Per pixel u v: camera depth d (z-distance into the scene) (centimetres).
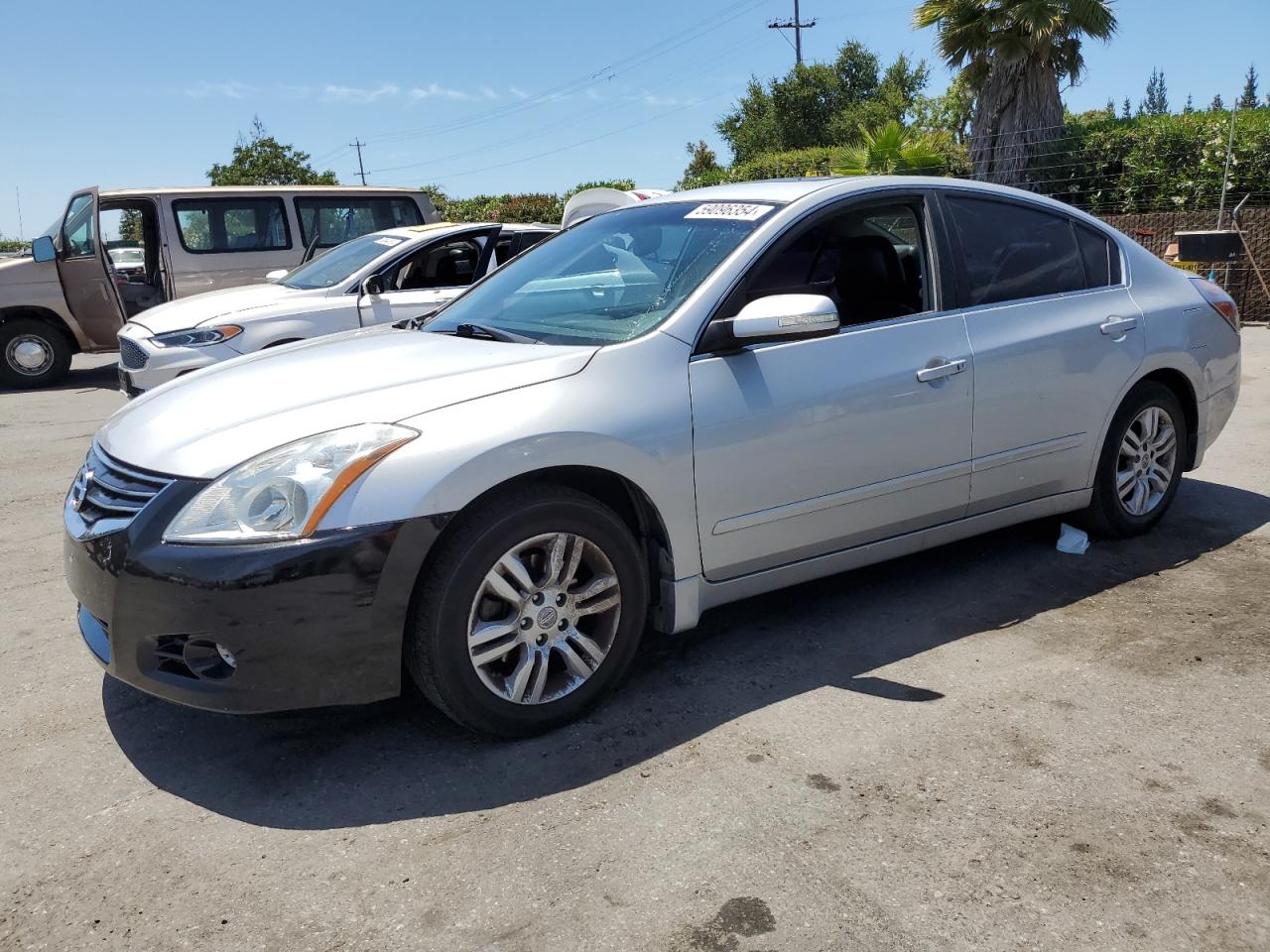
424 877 229
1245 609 367
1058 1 1443
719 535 313
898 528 357
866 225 358
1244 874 222
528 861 234
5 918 219
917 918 211
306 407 281
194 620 251
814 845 236
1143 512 439
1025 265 394
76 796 267
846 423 331
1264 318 1222
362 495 256
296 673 256
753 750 279
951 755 273
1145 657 329
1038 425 383
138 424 299
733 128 4578
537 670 287
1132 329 411
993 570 411
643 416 294
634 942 206
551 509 279
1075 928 207
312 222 1095
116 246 1252
